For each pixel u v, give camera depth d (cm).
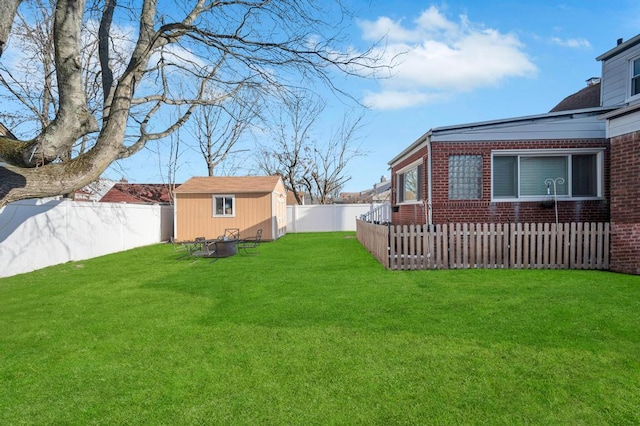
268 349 410
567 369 345
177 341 442
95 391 326
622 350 384
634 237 793
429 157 1019
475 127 1011
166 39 598
